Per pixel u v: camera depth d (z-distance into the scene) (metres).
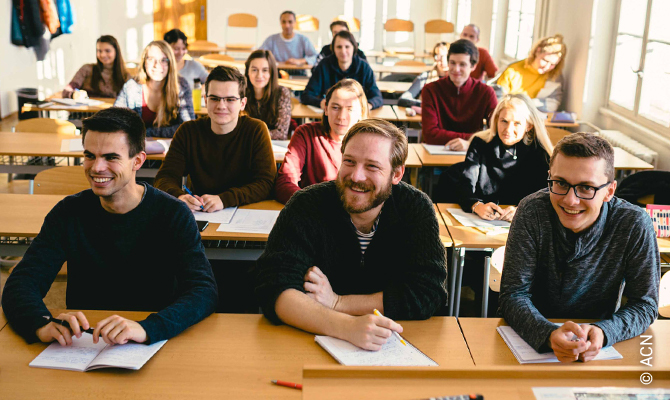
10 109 6.94
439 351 1.53
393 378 1.24
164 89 3.88
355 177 1.57
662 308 1.95
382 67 7.34
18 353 1.47
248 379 1.39
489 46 8.37
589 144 1.57
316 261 1.72
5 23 6.75
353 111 2.81
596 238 1.66
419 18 10.41
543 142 2.75
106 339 1.47
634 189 2.70
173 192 2.66
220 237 2.29
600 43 4.97
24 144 3.62
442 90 4.26
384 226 1.70
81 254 1.75
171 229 1.76
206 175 2.83
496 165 2.84
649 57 4.33
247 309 2.60
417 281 1.69
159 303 1.85
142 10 10.05
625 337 1.58
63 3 7.72
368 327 1.51
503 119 2.73
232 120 2.76
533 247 1.73
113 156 1.63
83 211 1.73
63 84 8.61
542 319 1.57
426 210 1.74
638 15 4.55
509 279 1.74
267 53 3.85
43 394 1.32
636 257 1.66
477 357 1.51
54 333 1.50
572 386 1.24
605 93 5.07
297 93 6.38
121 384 1.36
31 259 1.69
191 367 1.43
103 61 5.12
